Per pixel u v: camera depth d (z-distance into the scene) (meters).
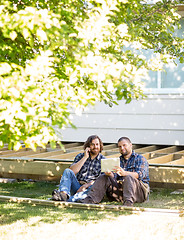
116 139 8.66
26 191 6.18
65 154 7.12
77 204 4.82
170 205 5.03
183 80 8.30
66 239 3.64
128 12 3.42
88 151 5.45
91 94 2.94
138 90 3.03
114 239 3.59
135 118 8.48
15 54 3.36
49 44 2.75
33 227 4.04
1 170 6.54
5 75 2.72
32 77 2.56
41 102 2.55
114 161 4.98
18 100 2.46
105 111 8.73
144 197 5.10
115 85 2.73
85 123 8.92
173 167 5.82
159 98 8.27
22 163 6.39
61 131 9.13
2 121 2.68
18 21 2.47
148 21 4.63
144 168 5.15
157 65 3.32
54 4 3.15
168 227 3.95
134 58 3.27
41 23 2.50
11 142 2.72
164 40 4.98
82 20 2.99
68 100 2.87
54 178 6.72
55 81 2.86
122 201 5.27
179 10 7.85
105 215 4.48
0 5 2.59
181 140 8.11
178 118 8.12
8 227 4.07
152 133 8.34
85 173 5.41
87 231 3.85
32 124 2.54
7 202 5.22
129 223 4.12
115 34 3.17
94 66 2.67
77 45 2.70
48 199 5.33
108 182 5.08
